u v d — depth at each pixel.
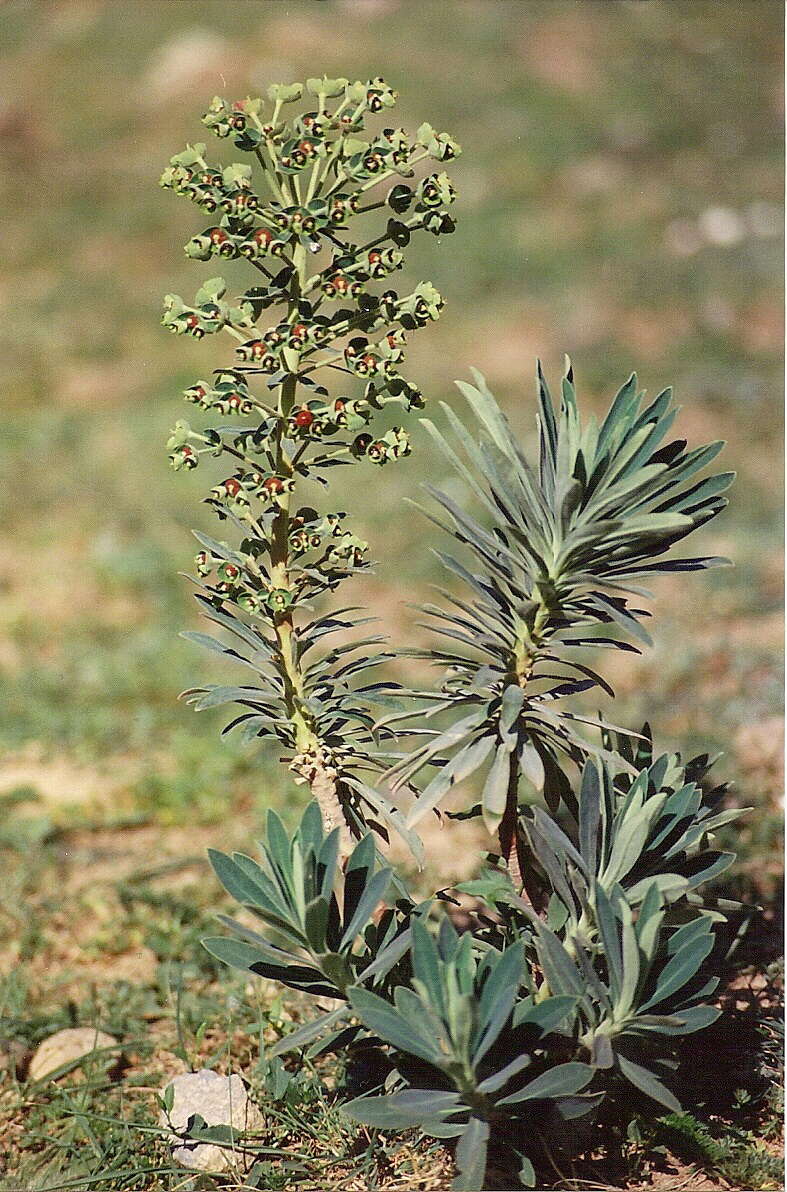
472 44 15.92
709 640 5.75
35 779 4.79
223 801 4.47
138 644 6.01
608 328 10.48
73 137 14.45
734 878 3.36
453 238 11.98
